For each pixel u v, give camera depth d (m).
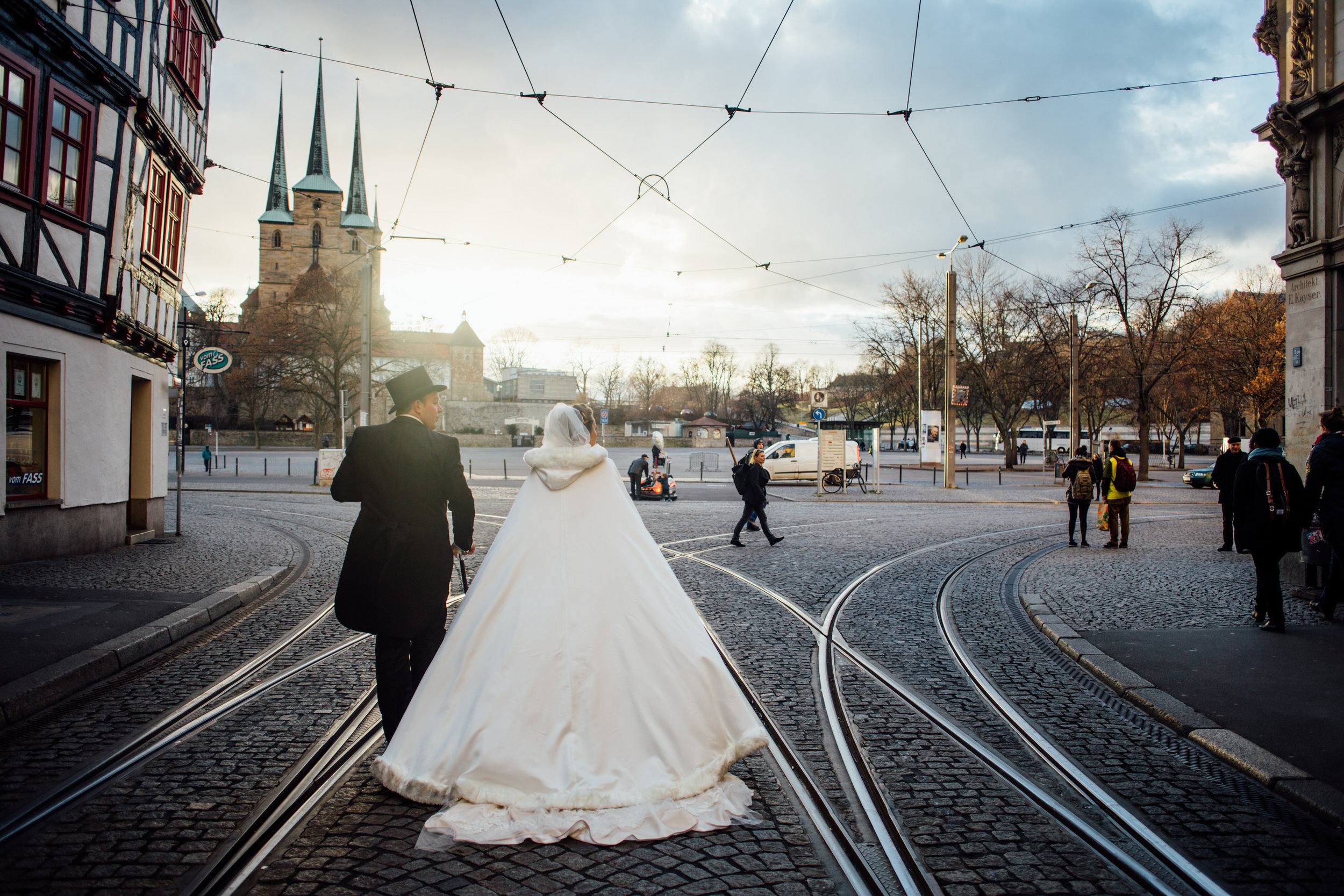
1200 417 55.59
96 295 11.48
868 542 14.59
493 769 3.47
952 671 6.30
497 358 129.38
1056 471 37.84
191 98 14.77
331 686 5.67
